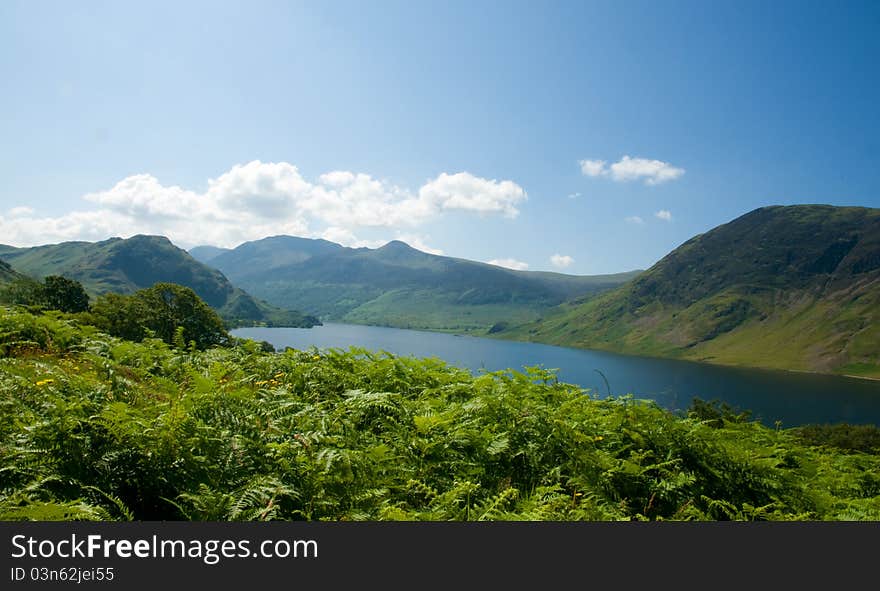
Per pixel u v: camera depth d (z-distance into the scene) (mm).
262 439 5758
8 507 3994
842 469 9680
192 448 5215
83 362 9891
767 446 8820
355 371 10781
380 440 6883
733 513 6398
